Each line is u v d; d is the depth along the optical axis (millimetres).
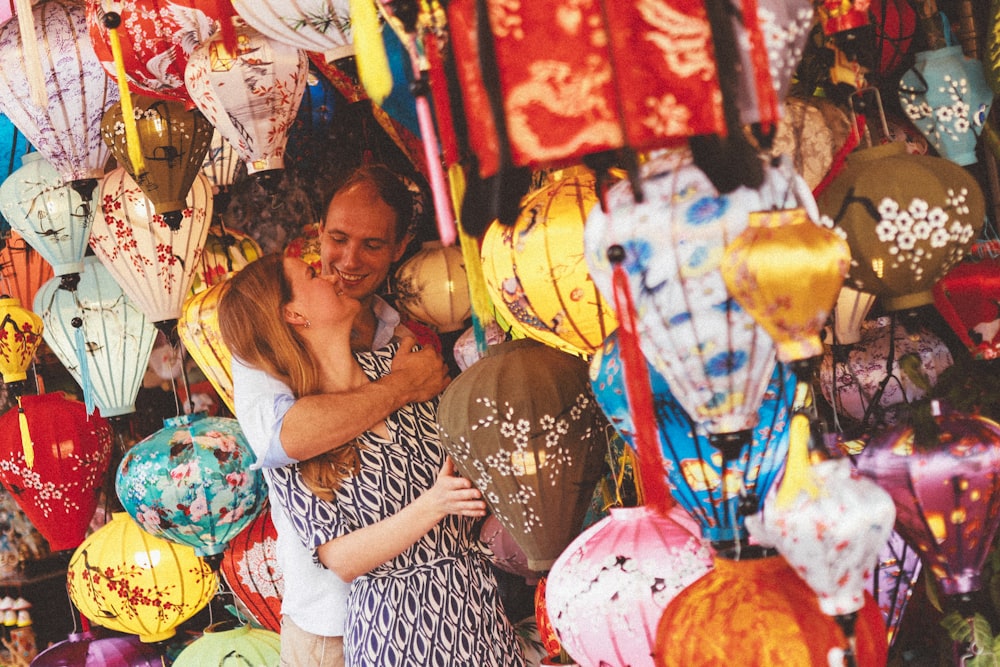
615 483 1993
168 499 2590
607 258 1248
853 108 1626
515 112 1180
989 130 2025
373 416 2186
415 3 1258
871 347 2037
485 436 1726
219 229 2973
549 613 1707
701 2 1156
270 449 2174
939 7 2215
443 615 2184
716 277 1206
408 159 2992
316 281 2266
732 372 1252
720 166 1185
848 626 1249
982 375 2002
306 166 3004
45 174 2779
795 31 1274
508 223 1261
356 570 2174
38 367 3723
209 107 2205
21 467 2992
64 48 2434
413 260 2848
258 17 1939
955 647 1870
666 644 1349
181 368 2750
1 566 3598
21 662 3645
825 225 1541
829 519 1213
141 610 2877
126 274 2707
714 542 1405
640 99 1157
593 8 1157
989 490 1534
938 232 1516
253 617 2975
